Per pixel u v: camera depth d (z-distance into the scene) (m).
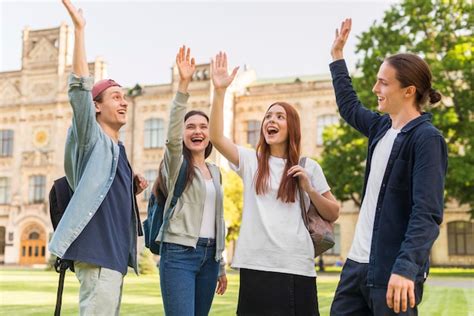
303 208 4.63
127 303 11.98
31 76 46.97
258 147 4.81
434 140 3.46
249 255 4.50
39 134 46.03
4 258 45.25
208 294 5.17
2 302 12.05
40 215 44.28
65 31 46.53
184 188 5.02
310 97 41.47
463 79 27.38
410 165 3.54
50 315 9.75
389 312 3.42
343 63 4.68
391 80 3.75
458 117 27.33
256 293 4.43
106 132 4.53
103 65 44.22
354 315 3.69
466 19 28.38
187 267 4.96
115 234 4.14
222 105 4.65
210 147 5.62
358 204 32.38
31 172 45.44
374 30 29.16
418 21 28.42
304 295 4.46
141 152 44.16
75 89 4.02
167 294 4.90
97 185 4.06
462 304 11.93
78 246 3.96
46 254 43.88
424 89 3.75
